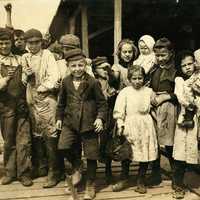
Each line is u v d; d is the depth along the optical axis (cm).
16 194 507
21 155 536
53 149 526
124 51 558
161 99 518
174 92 505
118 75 554
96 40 955
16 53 576
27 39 532
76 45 526
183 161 500
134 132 506
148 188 534
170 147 538
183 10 895
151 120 514
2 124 540
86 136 489
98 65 550
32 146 559
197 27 927
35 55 536
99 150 536
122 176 522
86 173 554
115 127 516
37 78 532
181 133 496
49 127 526
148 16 903
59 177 545
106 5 879
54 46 612
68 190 510
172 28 929
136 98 513
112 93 546
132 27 920
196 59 502
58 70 534
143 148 504
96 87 492
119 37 755
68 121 493
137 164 605
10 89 530
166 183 552
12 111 533
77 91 491
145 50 574
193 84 492
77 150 516
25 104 539
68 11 857
